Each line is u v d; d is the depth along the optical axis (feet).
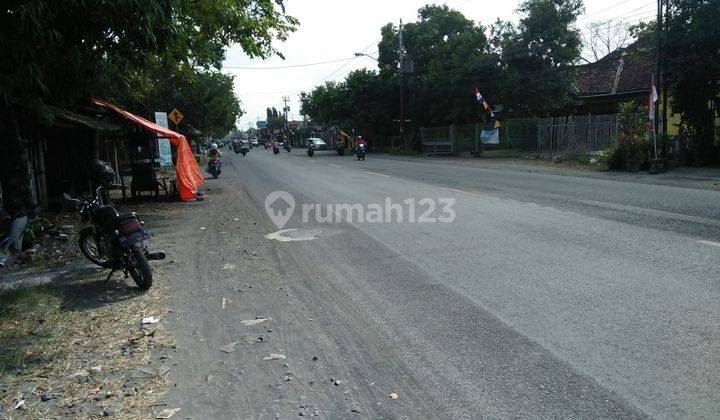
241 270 23.75
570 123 82.23
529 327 15.55
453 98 118.93
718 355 13.19
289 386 12.90
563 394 11.85
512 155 99.40
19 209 30.96
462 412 11.40
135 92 56.95
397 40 150.51
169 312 18.48
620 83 111.45
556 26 102.83
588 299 17.46
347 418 11.38
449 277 20.92
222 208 45.01
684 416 10.80
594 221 30.25
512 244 25.75
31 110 30.53
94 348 15.53
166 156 92.07
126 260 21.40
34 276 23.70
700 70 59.21
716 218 29.55
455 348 14.48
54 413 12.04
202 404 12.22
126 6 27.22
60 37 26.55
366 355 14.42
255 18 53.93
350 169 82.89
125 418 11.73
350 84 156.35
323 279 21.71
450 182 55.98
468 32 122.62
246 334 16.24
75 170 50.57
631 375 12.47
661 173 55.72
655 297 17.28
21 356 14.94
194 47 52.80
